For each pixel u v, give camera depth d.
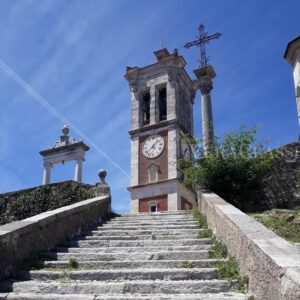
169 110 33.22
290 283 4.07
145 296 6.00
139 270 7.16
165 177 30.78
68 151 25.83
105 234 10.70
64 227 10.23
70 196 17.12
